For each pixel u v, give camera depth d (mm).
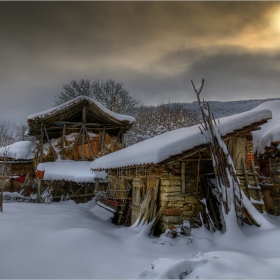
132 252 6359
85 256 5836
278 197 10930
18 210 11094
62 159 19500
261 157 11820
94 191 16469
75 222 8867
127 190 10984
